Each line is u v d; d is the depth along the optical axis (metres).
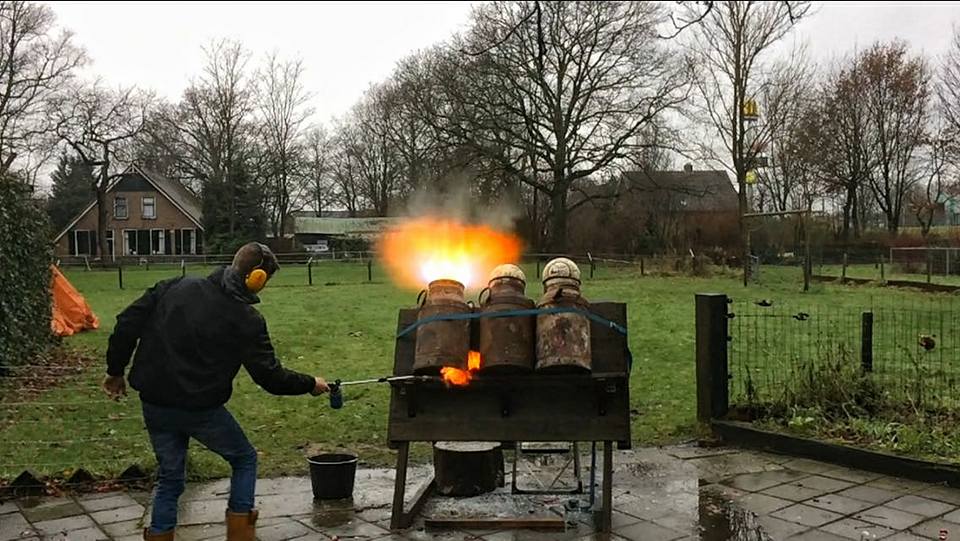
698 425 6.90
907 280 25.61
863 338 7.96
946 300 19.44
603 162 35.97
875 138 46.00
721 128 36.34
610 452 4.68
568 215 40.88
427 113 38.25
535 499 5.15
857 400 6.88
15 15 40.56
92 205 62.66
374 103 59.66
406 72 44.66
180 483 4.05
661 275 30.30
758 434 6.36
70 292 15.36
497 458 5.44
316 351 12.86
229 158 50.94
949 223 49.28
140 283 29.39
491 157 34.97
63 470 5.72
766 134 37.16
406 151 52.94
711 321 6.79
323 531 4.65
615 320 4.77
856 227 47.09
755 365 8.88
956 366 9.58
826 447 5.95
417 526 4.70
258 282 4.08
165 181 65.75
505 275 4.88
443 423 4.71
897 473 5.55
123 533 4.62
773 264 32.25
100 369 10.71
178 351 3.92
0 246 9.60
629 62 35.03
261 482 5.65
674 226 39.97
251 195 52.22
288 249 51.84
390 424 4.75
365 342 13.84
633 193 39.16
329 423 7.62
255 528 4.36
